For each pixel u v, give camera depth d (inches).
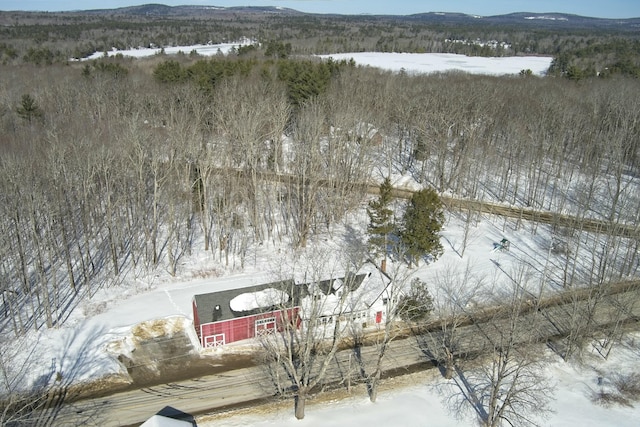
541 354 1777.8
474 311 2003.0
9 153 2258.9
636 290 2094.0
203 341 1759.4
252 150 2343.8
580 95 3993.6
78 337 1779.0
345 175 2760.8
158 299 2016.5
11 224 2042.3
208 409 1523.1
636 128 3326.8
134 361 1702.8
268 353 1749.5
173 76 3880.4
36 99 3708.2
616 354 1813.5
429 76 5019.7
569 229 2434.8
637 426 1512.1
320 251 2378.2
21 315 1868.8
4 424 1363.2
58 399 1534.2
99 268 2197.3
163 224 2549.2
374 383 1553.9
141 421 1470.2
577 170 3297.2
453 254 2421.3
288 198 2596.0
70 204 2166.6
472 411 1547.7
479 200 3014.3
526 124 3403.1
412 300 1883.6
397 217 2699.3
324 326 1796.3
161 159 2490.2
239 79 3668.8
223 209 2468.0
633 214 2576.3
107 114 3312.0
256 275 2199.8
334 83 3900.1
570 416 1541.6
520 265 2336.4
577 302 1879.9
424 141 3142.2
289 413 1515.7
